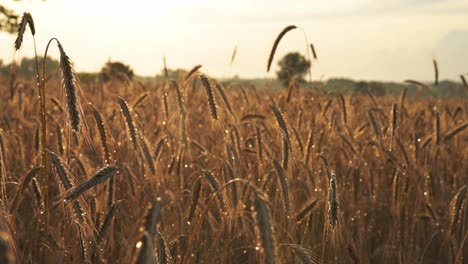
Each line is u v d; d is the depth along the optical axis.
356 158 6.07
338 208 3.14
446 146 7.30
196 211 4.18
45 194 3.48
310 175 4.81
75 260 3.61
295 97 7.50
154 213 1.91
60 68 3.06
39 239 3.91
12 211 3.37
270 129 6.15
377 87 10.69
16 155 5.64
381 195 6.28
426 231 6.02
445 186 6.72
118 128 5.96
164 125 5.54
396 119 5.82
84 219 3.29
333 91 7.63
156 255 2.40
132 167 4.96
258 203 2.25
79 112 3.06
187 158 5.32
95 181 2.96
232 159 4.51
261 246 2.18
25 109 8.12
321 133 6.27
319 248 4.78
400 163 6.05
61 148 4.47
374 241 5.80
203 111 7.10
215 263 4.02
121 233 4.12
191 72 5.84
